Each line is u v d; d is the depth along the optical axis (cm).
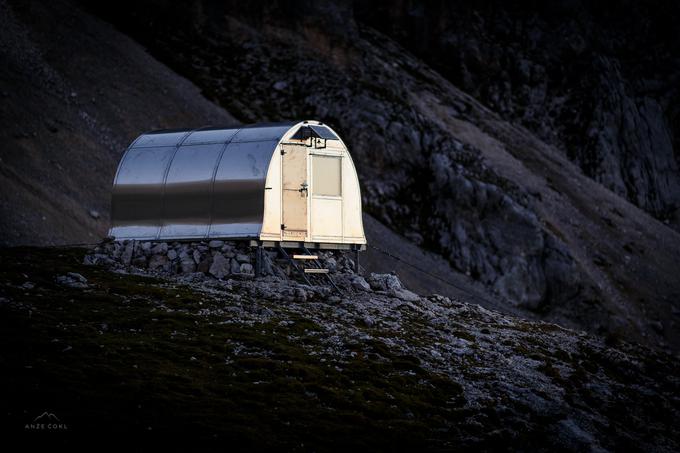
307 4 13988
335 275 4856
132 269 4519
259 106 11944
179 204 4706
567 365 4544
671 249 14062
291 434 3034
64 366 3167
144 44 12225
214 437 2869
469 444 3284
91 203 8012
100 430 2777
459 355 4191
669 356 5691
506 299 11238
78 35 11019
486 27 17562
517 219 11925
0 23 9956
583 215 13525
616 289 12375
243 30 13488
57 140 8500
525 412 3703
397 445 3138
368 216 11162
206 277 4494
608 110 17225
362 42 14950
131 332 3625
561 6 18100
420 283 10244
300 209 4675
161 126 10125
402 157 12100
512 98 16825
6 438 2633
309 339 3872
